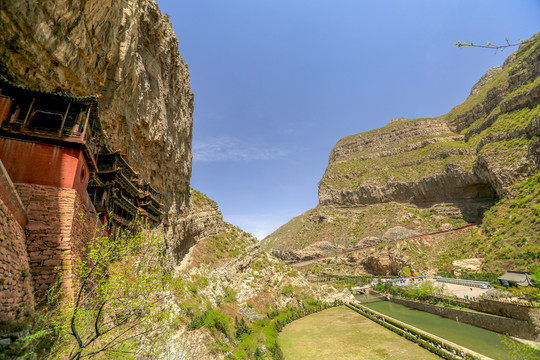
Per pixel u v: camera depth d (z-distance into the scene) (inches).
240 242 3164.4
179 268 1978.3
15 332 396.8
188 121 2506.2
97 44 943.7
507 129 3988.7
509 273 2060.8
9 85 609.0
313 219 6924.2
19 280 458.0
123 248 438.0
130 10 1160.2
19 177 568.1
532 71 4220.0
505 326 1502.2
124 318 395.9
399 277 3878.0
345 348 1657.2
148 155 1667.1
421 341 1546.5
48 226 557.6
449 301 2080.5
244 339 1568.7
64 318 415.5
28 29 656.4
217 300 1988.2
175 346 992.2
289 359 1561.3
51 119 719.1
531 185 3233.3
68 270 546.9
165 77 1850.4
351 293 3346.5
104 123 1176.8
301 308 2758.4
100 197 935.0
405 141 7554.1
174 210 2095.2
